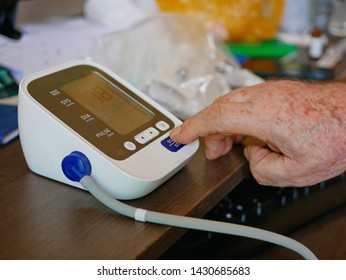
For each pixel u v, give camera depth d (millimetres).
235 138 616
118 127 528
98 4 1101
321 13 1174
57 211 480
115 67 759
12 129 612
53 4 1179
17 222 461
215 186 536
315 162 532
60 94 530
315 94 539
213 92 729
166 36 798
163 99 702
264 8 1034
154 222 464
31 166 537
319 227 798
